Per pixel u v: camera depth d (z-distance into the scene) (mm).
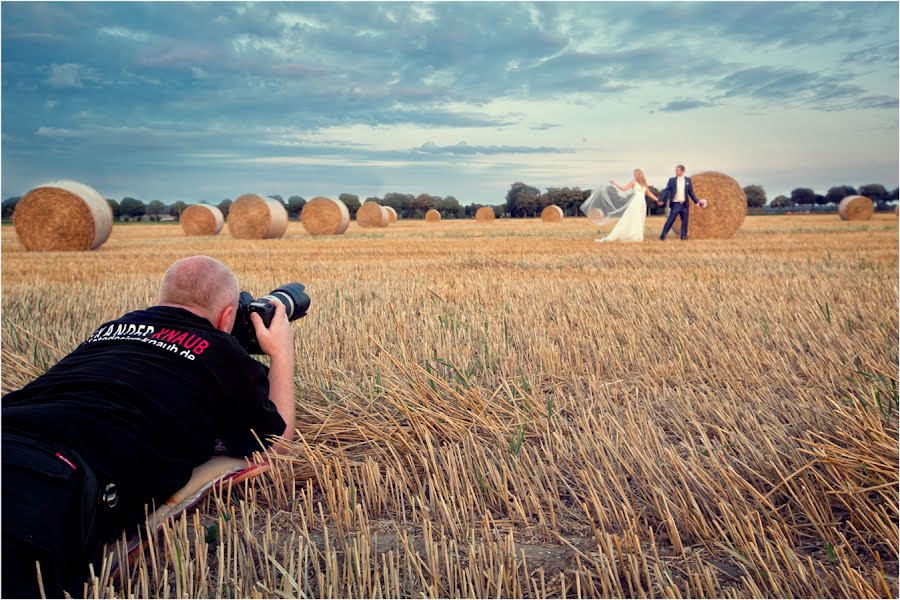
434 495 2307
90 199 17531
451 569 1832
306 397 3346
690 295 6277
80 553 1722
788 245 13719
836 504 2250
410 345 4297
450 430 2863
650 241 15852
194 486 2236
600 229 26891
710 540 2010
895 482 2143
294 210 72625
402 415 3033
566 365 3947
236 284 2486
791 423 2895
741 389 3473
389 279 8156
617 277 8008
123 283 8117
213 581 1871
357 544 2020
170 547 1914
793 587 1764
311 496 2277
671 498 2246
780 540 1936
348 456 2713
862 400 3070
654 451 2631
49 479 1670
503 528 2154
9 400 1955
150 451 1973
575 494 2285
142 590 1742
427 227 33969
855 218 33969
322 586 1740
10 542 1545
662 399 3277
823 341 4430
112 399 1939
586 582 1824
